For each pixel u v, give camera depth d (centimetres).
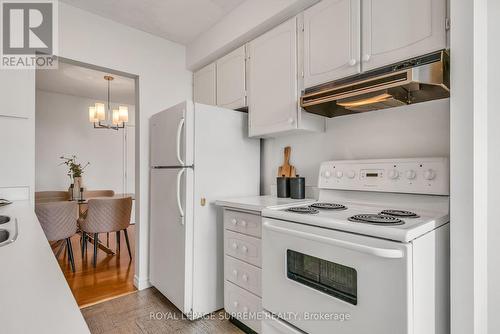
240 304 186
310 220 128
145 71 261
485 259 122
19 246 94
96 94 499
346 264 114
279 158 235
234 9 228
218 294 215
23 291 58
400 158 157
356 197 172
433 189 138
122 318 205
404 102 155
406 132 162
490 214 127
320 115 194
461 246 113
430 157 150
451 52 115
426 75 124
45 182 483
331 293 121
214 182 212
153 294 244
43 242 99
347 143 189
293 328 137
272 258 146
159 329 192
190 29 258
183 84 288
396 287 101
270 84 199
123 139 570
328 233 121
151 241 250
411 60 132
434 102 151
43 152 481
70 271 300
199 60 269
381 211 145
